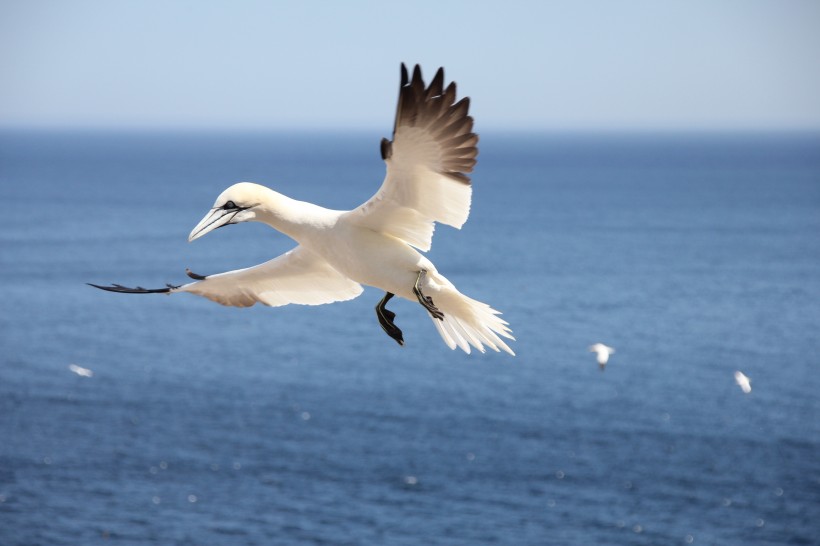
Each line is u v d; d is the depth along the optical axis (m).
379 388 43.75
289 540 27.45
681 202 150.00
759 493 30.72
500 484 31.55
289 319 61.88
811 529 28.08
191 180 196.25
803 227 112.75
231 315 63.09
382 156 7.89
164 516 28.84
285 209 8.95
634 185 191.75
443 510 29.48
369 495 30.66
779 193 167.50
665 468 33.00
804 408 40.31
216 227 8.88
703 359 49.38
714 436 36.47
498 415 39.22
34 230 106.31
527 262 85.31
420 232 8.67
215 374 46.69
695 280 75.00
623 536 27.61
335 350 52.44
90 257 85.44
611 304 65.06
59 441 35.72
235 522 28.58
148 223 114.19
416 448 35.06
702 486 31.36
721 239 101.69
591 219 124.31
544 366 47.88
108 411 39.88
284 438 36.22
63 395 42.31
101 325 58.94
